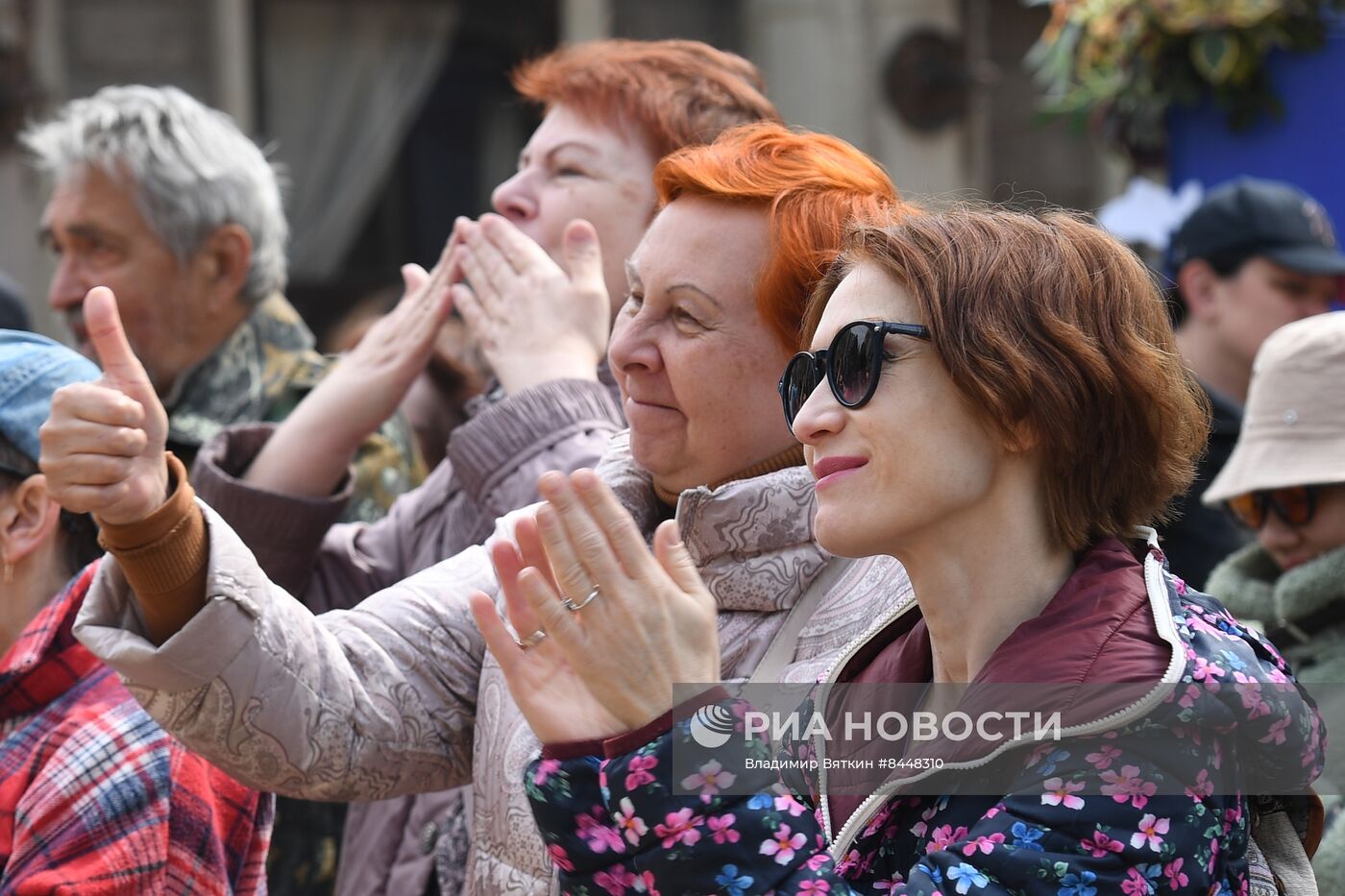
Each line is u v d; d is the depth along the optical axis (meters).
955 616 4.23
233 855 5.82
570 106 7.27
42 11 20.53
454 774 5.50
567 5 22.62
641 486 5.58
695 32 22.88
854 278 4.30
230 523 7.14
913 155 22.94
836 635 4.98
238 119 21.77
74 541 6.16
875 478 4.11
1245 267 10.64
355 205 22.67
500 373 6.88
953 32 22.94
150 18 21.42
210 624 4.79
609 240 7.18
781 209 5.17
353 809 7.28
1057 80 12.66
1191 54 11.29
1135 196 11.93
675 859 3.82
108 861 5.34
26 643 5.68
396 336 7.49
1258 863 4.12
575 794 3.94
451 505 7.28
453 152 22.88
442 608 5.45
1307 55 11.18
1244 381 10.84
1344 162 11.17
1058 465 4.11
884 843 4.17
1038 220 4.32
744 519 5.05
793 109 22.84
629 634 3.91
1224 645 3.96
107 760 5.48
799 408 4.39
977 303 4.07
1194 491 8.91
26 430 5.90
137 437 4.61
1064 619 4.03
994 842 3.78
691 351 5.22
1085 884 3.71
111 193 8.77
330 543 7.45
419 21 22.73
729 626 5.09
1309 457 6.94
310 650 5.08
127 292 8.79
